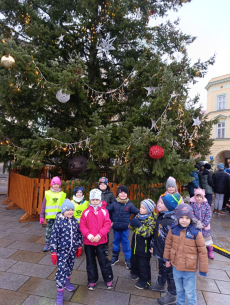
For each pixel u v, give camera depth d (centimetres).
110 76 791
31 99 620
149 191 620
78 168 645
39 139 547
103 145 512
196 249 251
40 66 548
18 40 735
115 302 287
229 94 2464
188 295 251
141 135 503
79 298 293
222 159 2666
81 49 771
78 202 415
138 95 721
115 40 728
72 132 651
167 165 525
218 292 319
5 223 599
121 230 382
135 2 708
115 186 618
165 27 761
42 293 300
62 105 650
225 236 573
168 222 288
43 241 482
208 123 672
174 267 260
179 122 613
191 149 681
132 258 336
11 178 790
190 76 725
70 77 491
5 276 338
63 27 750
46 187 593
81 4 642
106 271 315
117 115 803
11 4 651
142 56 647
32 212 622
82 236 325
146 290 317
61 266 282
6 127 678
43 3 712
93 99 723
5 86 505
